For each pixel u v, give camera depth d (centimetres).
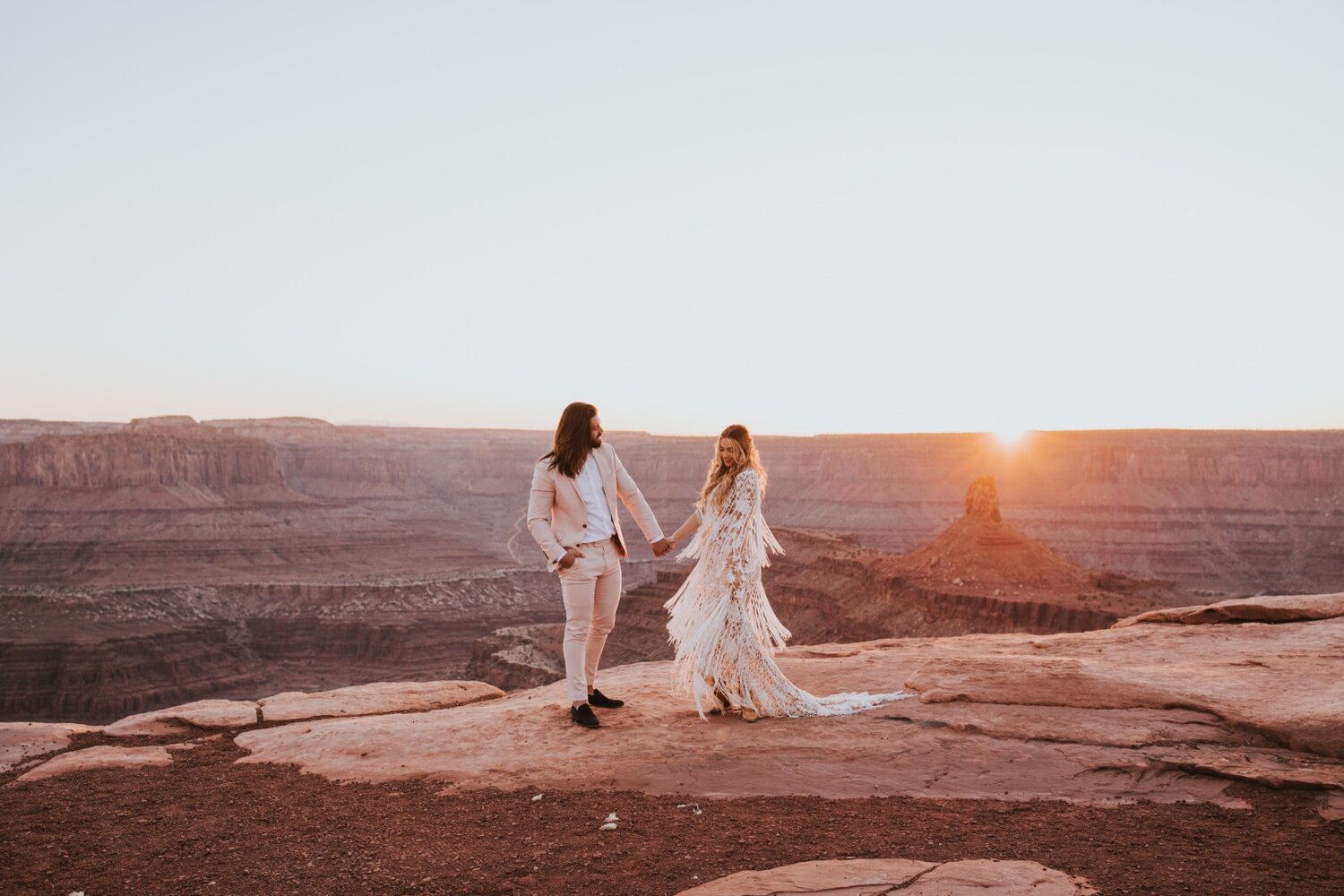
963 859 491
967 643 1059
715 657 742
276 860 538
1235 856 494
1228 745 648
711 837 538
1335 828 528
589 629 782
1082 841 517
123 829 602
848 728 713
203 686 11450
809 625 7619
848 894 447
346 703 943
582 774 652
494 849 536
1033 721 697
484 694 992
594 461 774
